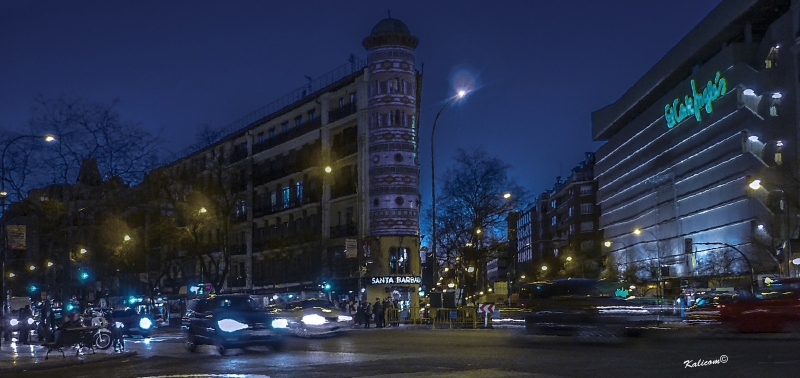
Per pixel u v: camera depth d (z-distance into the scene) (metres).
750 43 83.00
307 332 31.25
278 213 70.44
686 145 98.38
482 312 40.09
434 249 46.56
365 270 56.22
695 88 93.38
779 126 75.25
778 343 20.20
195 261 83.25
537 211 175.38
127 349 27.53
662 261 104.44
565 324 26.11
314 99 66.69
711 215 90.06
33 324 38.09
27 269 61.59
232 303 24.55
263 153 73.00
